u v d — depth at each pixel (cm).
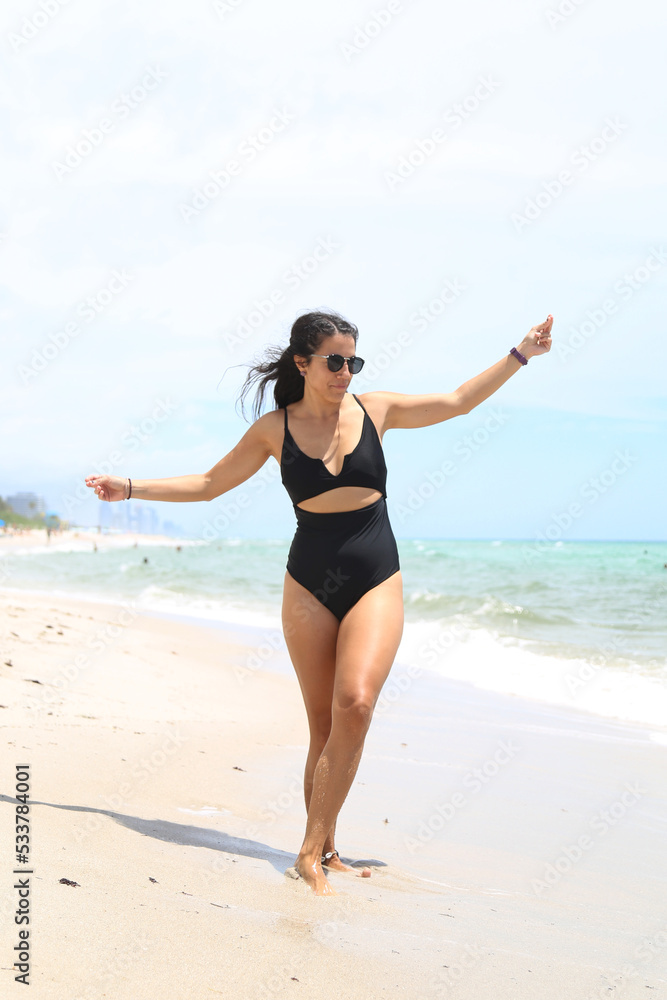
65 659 796
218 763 487
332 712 303
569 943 273
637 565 2886
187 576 2592
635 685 803
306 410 335
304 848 305
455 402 349
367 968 229
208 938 230
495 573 2561
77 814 341
